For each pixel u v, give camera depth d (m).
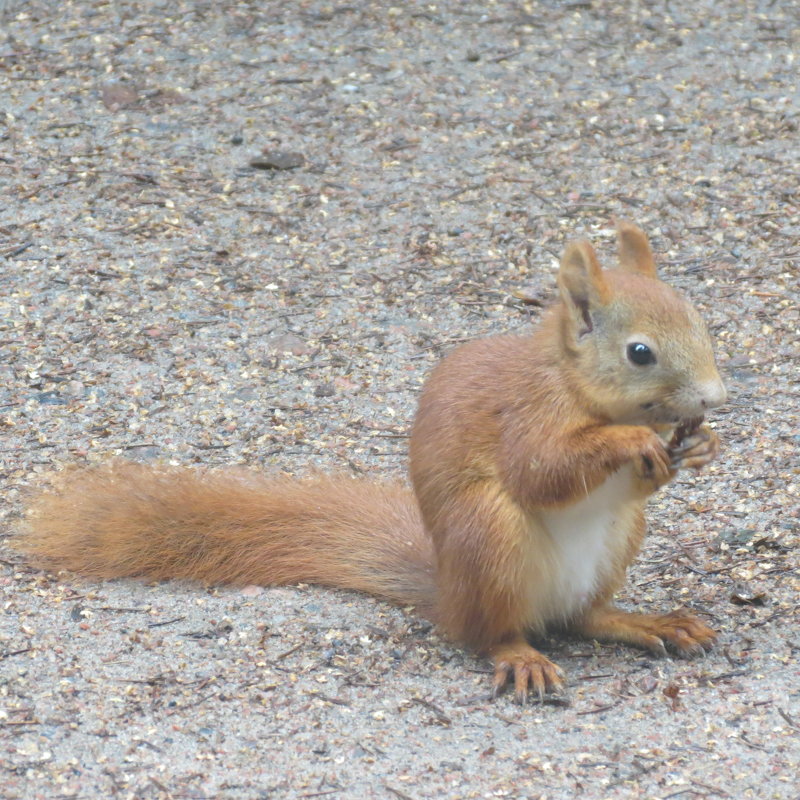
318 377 12.68
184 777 7.55
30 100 17.34
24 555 10.00
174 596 9.59
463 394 8.77
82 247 14.68
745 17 19.52
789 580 9.72
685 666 8.77
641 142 16.70
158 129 16.86
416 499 9.34
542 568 8.67
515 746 7.86
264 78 17.89
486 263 14.59
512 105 17.47
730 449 11.45
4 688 8.35
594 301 8.23
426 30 19.08
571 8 19.72
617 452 8.05
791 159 16.28
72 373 12.61
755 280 14.13
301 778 7.55
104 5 19.52
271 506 10.05
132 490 10.11
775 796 7.32
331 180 16.00
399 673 8.69
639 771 7.57
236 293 14.01
